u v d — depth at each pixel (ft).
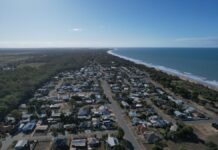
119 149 220.02
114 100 410.72
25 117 322.55
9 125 293.84
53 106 370.94
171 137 250.57
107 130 277.23
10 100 369.91
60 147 233.14
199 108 365.20
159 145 232.53
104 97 421.59
